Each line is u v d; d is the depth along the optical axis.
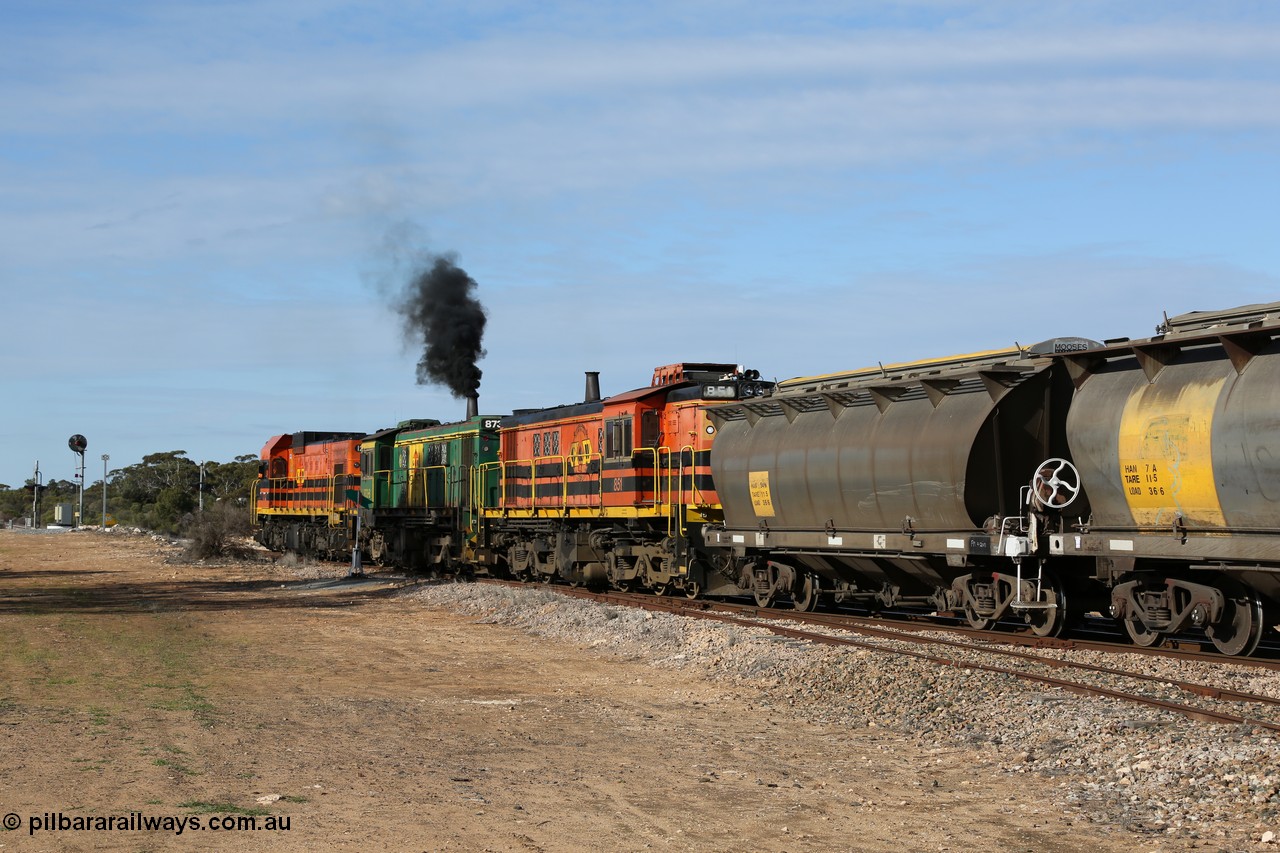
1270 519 14.70
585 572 30.00
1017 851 8.64
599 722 13.90
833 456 21.52
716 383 26.31
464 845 8.75
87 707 14.48
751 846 8.82
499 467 35.38
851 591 22.91
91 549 57.00
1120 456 16.56
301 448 54.28
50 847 8.51
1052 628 18.61
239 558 48.69
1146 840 8.79
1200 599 15.98
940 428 19.11
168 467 122.75
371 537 44.31
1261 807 9.16
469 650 20.83
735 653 18.23
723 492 24.86
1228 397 15.09
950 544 19.11
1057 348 18.42
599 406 29.02
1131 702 12.66
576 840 8.93
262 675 17.67
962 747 12.07
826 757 11.86
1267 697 12.92
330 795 10.16
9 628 23.59
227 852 8.48
